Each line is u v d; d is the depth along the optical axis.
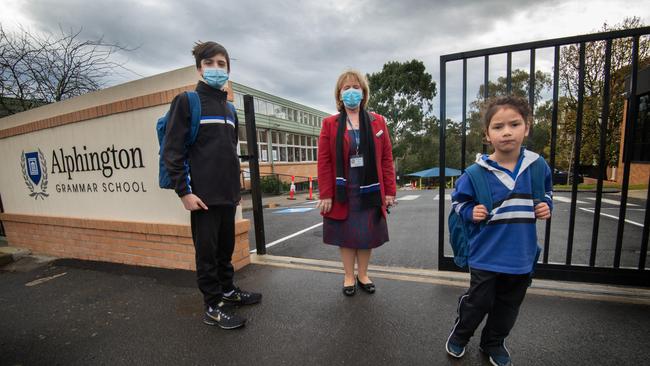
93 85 6.74
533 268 1.51
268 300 2.46
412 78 30.30
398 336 1.91
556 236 4.40
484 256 1.53
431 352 1.75
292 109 20.25
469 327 1.61
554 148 2.37
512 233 1.47
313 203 11.78
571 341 1.79
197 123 2.00
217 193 2.09
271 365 1.70
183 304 2.51
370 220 2.37
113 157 3.42
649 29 2.03
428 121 35.31
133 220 3.44
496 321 1.60
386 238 2.49
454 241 1.72
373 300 2.38
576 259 3.34
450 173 28.02
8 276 3.47
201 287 2.16
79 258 3.92
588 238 4.25
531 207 1.48
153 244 3.36
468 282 2.64
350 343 1.86
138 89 3.13
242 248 3.24
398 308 2.25
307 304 2.37
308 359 1.74
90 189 3.68
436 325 2.02
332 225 2.43
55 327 2.24
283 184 17.12
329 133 2.38
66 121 3.66
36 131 4.02
